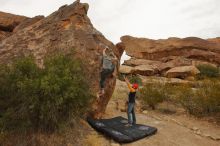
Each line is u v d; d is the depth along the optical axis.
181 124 8.85
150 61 33.41
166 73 26.64
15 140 5.46
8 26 20.47
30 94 5.73
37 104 5.71
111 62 8.41
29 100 5.70
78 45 8.42
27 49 8.66
